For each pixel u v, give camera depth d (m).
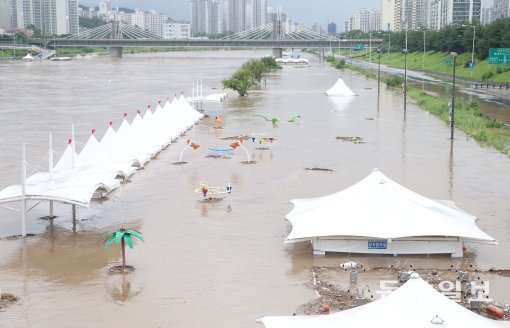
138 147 80.12
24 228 50.47
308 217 47.06
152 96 164.62
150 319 35.81
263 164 78.62
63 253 46.69
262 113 131.12
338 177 71.50
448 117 118.31
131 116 122.94
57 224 53.72
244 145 92.19
